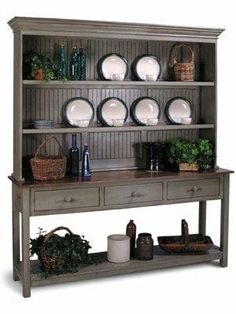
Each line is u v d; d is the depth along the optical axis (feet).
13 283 13.01
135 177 13.10
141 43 14.21
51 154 13.56
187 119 14.25
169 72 14.55
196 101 14.94
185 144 14.14
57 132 12.89
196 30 13.69
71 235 13.01
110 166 14.20
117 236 13.74
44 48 13.20
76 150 13.26
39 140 13.42
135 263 13.29
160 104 14.58
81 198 12.50
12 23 12.44
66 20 12.39
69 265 12.57
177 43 14.55
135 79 14.07
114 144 14.20
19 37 12.24
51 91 13.42
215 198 13.93
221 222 14.14
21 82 12.25
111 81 13.28
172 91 14.69
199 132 15.03
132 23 12.96
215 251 14.20
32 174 13.24
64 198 12.34
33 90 13.24
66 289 12.60
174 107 14.57
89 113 13.57
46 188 12.12
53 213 12.28
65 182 12.34
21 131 12.37
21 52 12.17
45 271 12.40
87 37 13.39
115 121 13.52
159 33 13.44
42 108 13.37
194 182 13.66
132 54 14.15
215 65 14.19
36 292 12.44
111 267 13.00
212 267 14.12
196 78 14.85
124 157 14.33
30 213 12.09
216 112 14.33
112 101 13.85
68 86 13.55
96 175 13.37
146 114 14.20
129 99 14.25
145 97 14.25
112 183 12.73
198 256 13.84
